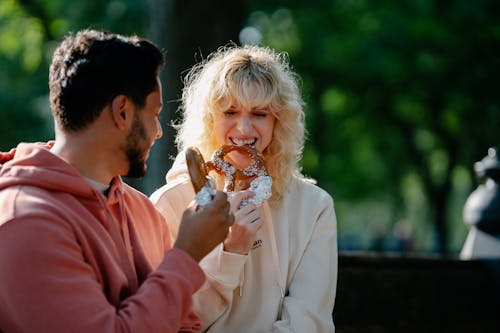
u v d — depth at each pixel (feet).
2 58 59.16
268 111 12.42
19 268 8.55
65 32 43.96
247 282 12.22
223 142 12.47
